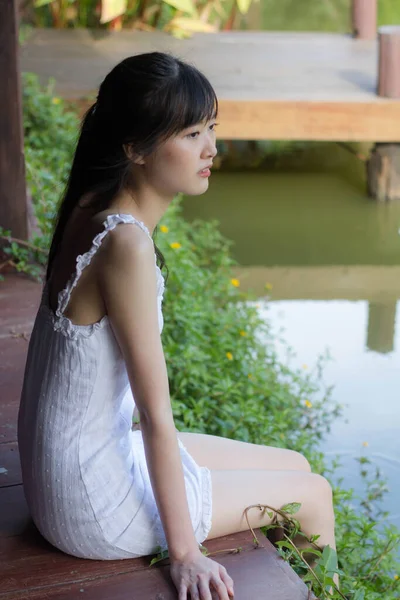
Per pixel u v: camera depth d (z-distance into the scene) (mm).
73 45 8492
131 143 1922
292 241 6461
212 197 7289
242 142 8492
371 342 5043
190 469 2184
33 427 2100
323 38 9188
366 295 5715
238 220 6797
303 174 7867
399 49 6809
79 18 9359
